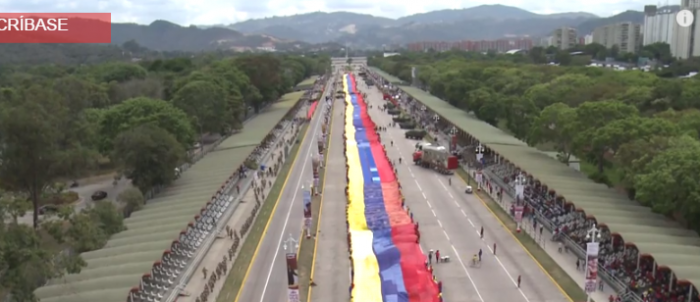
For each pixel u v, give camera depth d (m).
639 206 105.62
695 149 101.44
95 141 146.62
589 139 130.00
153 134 130.50
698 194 89.38
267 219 121.31
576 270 91.00
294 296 76.56
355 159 169.62
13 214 71.00
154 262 86.62
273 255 101.19
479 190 139.38
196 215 109.06
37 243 67.69
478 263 94.81
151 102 159.62
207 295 84.94
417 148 185.38
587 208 101.44
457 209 124.75
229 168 145.12
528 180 131.38
